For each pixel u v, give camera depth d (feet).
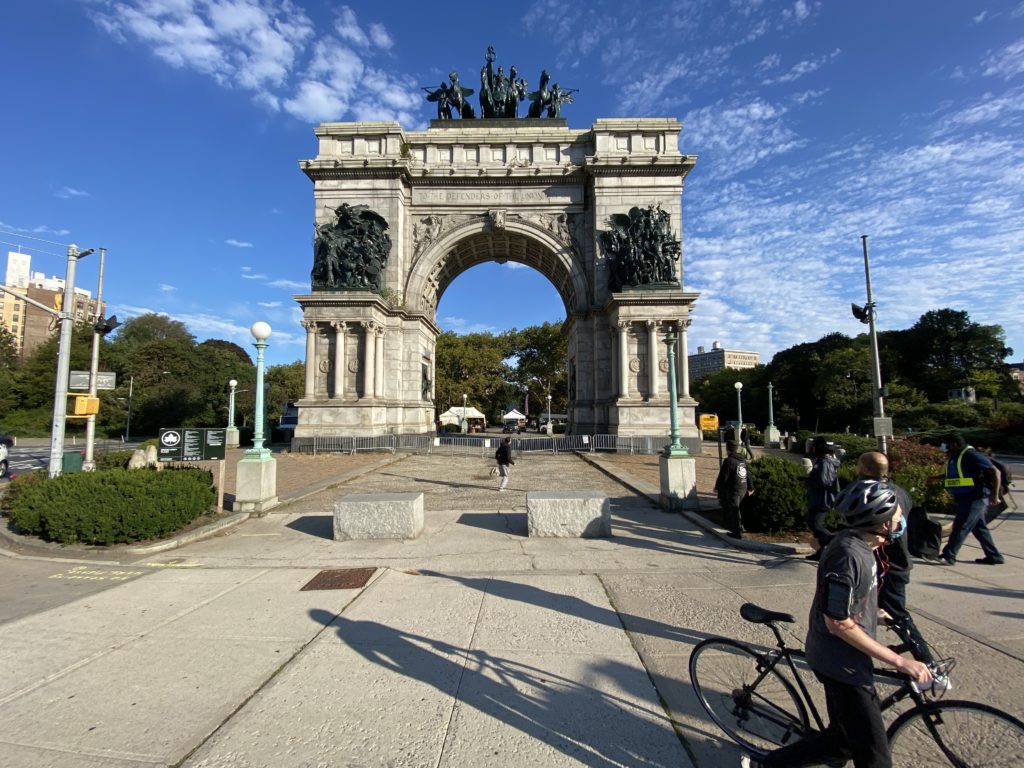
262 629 20.08
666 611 21.71
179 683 15.94
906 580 18.21
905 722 10.66
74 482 34.58
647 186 115.34
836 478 26.84
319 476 68.13
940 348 226.58
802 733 11.50
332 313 106.32
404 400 116.78
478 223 120.88
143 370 228.84
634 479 61.57
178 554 31.73
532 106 134.31
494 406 306.55
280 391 298.97
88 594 24.32
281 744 12.90
